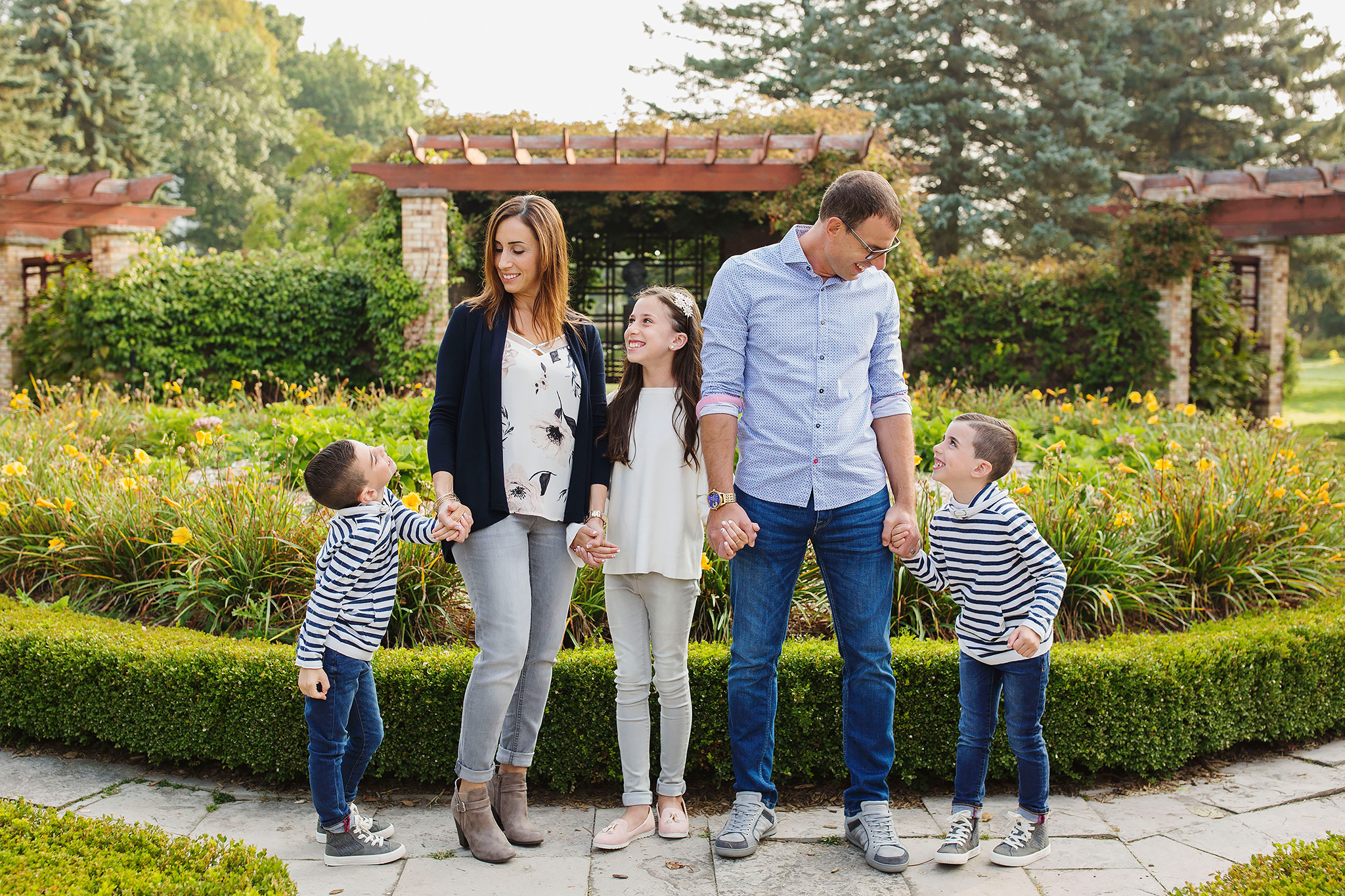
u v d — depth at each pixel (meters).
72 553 4.05
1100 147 19.89
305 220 21.72
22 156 22.34
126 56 24.69
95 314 10.83
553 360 2.54
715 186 10.70
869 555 2.50
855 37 18.44
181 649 3.08
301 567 3.76
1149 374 11.62
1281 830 2.64
